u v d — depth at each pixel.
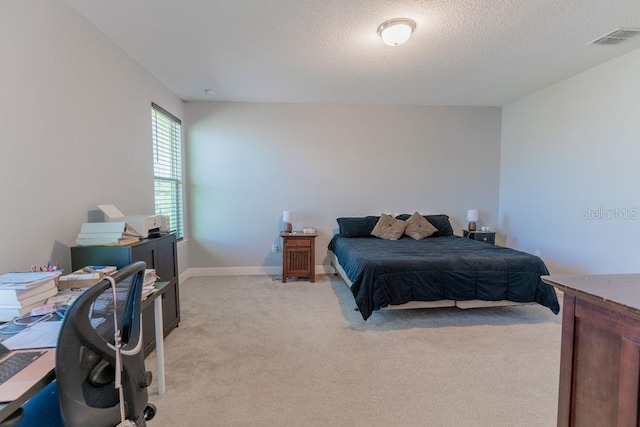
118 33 2.51
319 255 4.79
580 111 3.50
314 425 1.61
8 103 1.65
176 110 4.16
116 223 2.11
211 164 4.52
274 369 2.12
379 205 4.82
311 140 4.66
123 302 1.14
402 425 1.61
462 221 4.94
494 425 1.61
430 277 2.80
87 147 2.31
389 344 2.47
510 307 3.26
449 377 2.03
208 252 4.61
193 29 2.47
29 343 1.06
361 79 3.61
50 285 1.47
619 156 3.09
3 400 0.77
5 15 1.63
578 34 2.58
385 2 2.12
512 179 4.65
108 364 1.03
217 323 2.89
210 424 1.61
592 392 1.01
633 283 1.10
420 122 4.79
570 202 3.66
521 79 3.64
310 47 2.79
